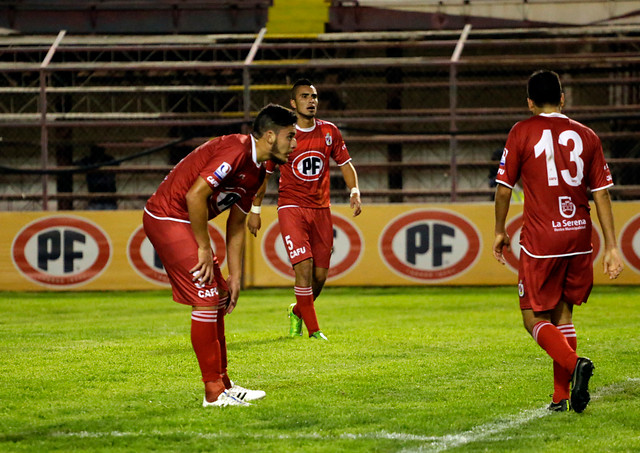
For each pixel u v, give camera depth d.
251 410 15.45
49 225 45.44
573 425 14.22
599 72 63.34
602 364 20.33
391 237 44.84
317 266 26.27
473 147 61.81
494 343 24.12
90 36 66.50
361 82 64.00
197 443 13.13
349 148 61.97
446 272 44.62
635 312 32.75
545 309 15.47
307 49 64.19
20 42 63.75
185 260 15.54
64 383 18.28
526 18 64.44
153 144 61.34
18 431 14.00
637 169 60.00
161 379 18.75
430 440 13.24
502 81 61.81
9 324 30.59
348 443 13.05
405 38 63.25
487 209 44.41
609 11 63.81
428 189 61.41
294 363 20.70
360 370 19.69
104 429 14.10
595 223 43.97
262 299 39.97
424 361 20.94
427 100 63.34
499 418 14.77
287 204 25.70
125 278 45.16
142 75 64.12
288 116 15.67
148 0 66.75
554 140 15.39
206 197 15.19
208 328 15.76
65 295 43.50
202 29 66.56
